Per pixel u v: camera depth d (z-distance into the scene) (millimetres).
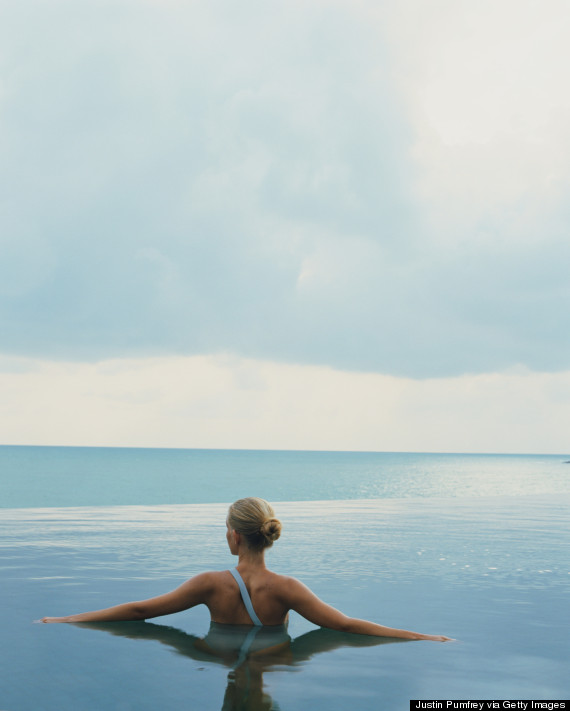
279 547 5281
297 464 94750
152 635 2539
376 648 2408
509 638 2590
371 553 4957
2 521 7469
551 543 5680
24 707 1781
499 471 69938
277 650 2355
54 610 2992
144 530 6523
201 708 1782
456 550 5176
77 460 102312
